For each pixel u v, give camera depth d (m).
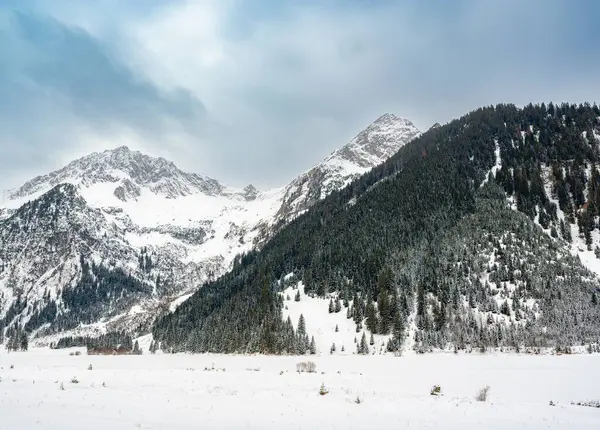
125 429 24.92
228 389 44.03
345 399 39.00
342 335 131.88
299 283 179.12
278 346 128.25
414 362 89.06
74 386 42.50
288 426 28.14
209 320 179.25
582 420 32.38
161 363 99.25
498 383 57.31
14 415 27.16
